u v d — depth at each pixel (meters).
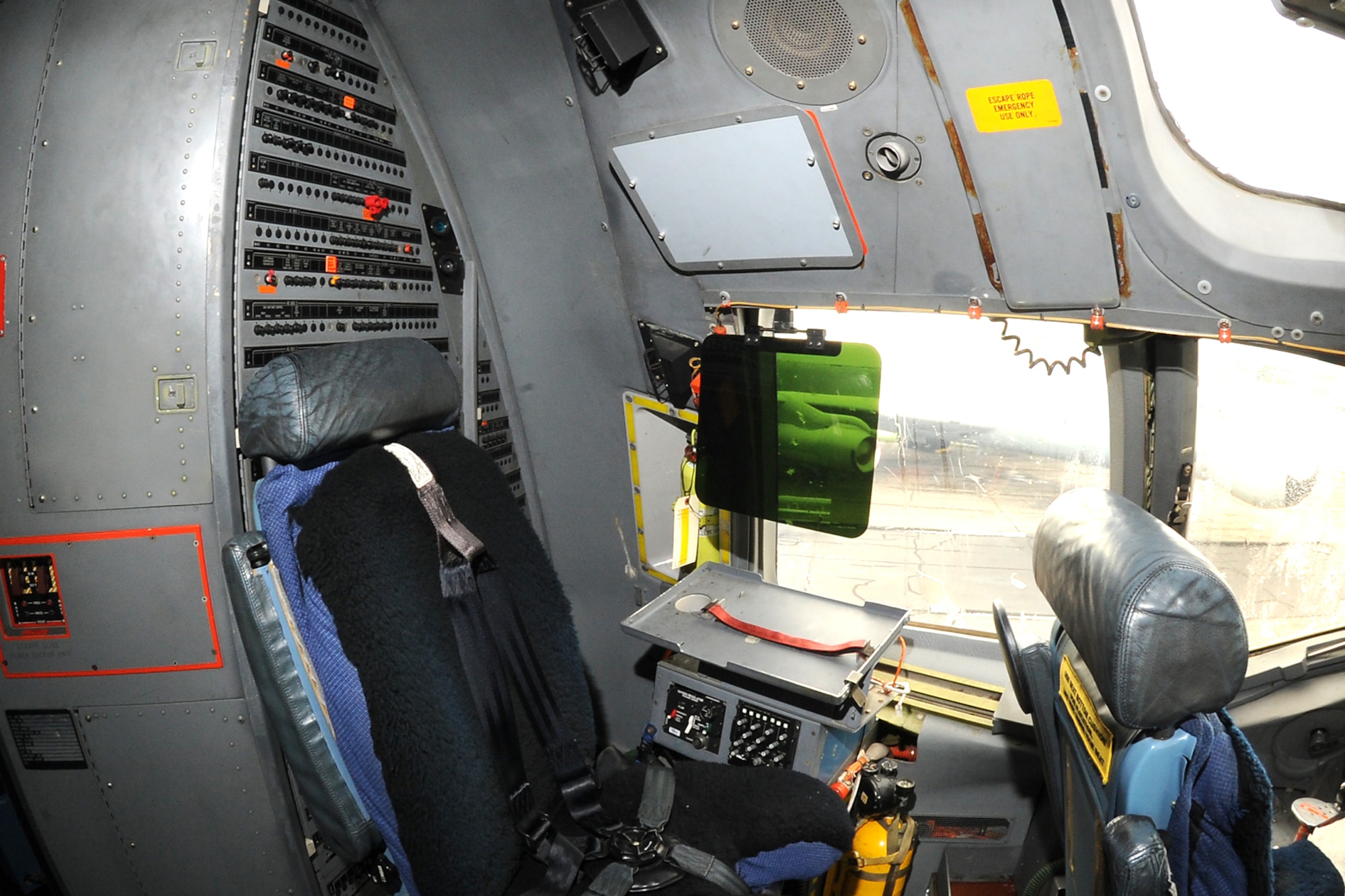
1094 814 1.38
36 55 1.76
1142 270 1.76
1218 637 1.14
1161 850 1.15
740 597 2.26
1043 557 1.49
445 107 2.31
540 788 1.67
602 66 2.06
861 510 2.32
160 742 1.84
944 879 2.36
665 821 1.61
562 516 2.82
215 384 1.69
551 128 2.25
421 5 2.14
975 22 1.64
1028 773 2.32
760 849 1.64
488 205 2.45
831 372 2.22
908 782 2.16
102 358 1.71
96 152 1.71
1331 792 2.18
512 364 2.67
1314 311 1.65
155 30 1.73
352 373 1.55
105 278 1.71
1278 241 1.65
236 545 1.52
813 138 1.91
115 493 1.73
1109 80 1.59
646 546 2.72
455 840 1.33
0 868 2.14
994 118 1.72
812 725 1.93
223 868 1.92
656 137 2.10
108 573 1.76
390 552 1.38
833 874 2.20
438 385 1.74
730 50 1.90
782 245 2.11
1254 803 1.19
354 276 2.04
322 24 1.96
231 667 1.78
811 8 1.79
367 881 2.10
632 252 2.35
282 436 1.47
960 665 2.47
